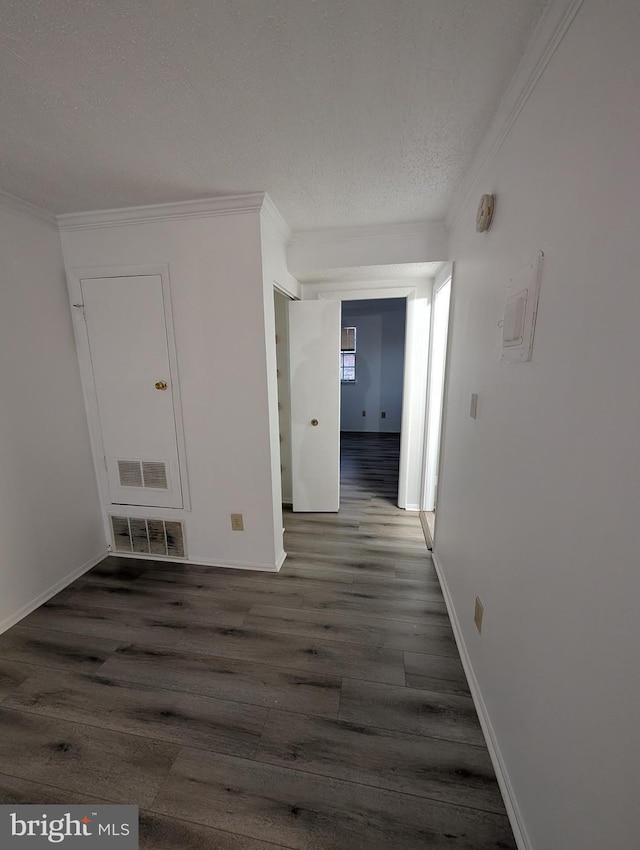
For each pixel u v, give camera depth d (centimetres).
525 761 94
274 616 185
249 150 140
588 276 71
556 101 85
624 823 58
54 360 203
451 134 131
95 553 236
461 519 171
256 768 115
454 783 110
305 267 240
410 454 311
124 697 141
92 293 206
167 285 198
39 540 196
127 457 227
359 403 648
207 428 213
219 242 189
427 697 139
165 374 210
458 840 97
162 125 124
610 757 61
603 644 64
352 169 155
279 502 232
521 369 103
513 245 111
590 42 71
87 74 100
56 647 166
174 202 184
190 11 83
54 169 152
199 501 225
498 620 117
